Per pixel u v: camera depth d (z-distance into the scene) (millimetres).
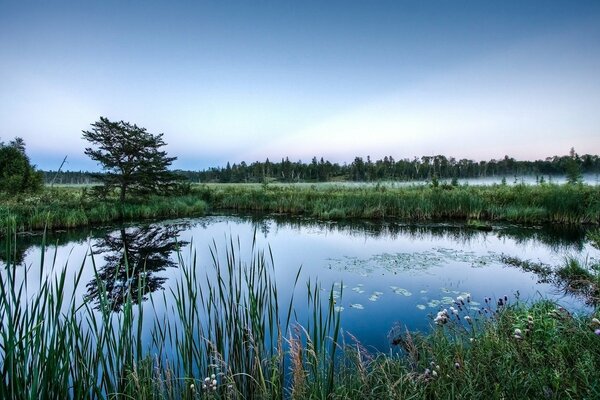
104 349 3432
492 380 2582
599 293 5383
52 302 2172
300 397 2408
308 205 21297
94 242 11625
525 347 2918
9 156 20125
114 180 19312
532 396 2453
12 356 1907
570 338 3102
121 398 2529
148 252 10086
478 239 11812
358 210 18453
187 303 5328
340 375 2977
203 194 25734
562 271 7039
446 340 3482
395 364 3119
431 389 2605
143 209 18438
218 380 2889
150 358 2729
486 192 20516
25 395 1997
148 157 20156
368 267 7957
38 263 8539
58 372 2148
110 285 6785
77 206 16781
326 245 10836
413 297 5828
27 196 17719
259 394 2725
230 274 3234
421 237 12375
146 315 4949
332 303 2652
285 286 6492
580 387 2406
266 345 3807
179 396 2795
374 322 4762
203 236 12664
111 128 18578
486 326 3695
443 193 18969
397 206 18422
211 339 3154
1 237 11227
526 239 11594
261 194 24922
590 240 10703
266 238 12258
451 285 6516
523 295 5809
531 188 20656
